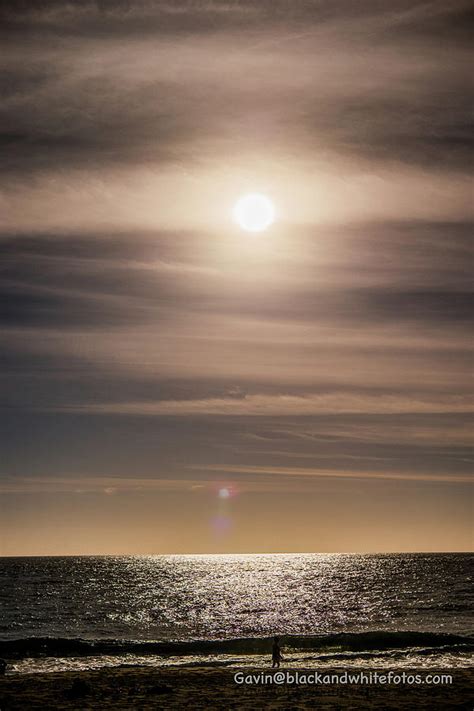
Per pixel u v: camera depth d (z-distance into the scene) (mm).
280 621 102062
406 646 69562
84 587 183750
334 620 102375
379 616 107750
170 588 179500
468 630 87062
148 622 102438
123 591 168750
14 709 36562
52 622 102375
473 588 166875
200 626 96312
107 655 63938
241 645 69000
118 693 41344
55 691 42062
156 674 50031
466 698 39594
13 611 118750
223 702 38438
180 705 37438
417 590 160625
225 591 167250
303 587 178125
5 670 53406
